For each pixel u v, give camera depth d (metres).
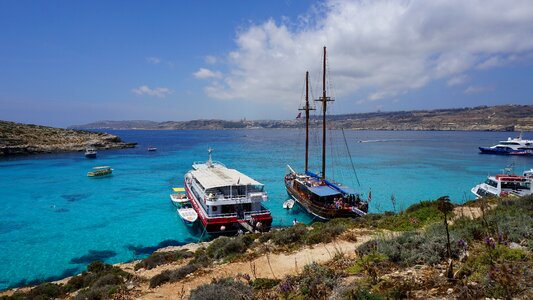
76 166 86.94
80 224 37.53
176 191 53.84
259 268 17.22
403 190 55.44
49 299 17.75
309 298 10.41
